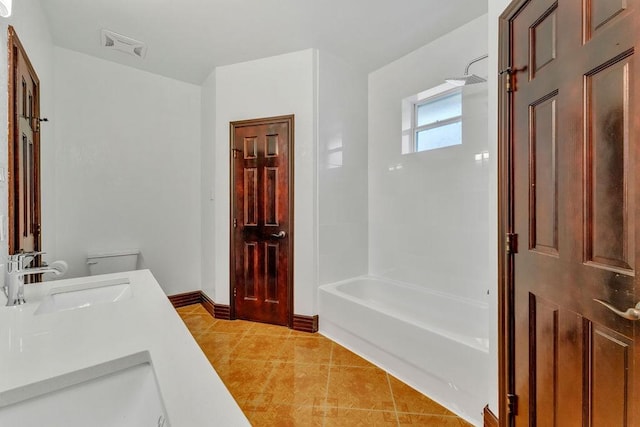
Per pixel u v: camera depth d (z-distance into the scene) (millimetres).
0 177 1279
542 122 1106
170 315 1035
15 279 1164
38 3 1966
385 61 2852
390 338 2002
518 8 1242
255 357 2217
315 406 1685
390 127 2906
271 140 2791
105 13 2129
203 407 563
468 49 2258
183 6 2064
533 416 1171
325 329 2617
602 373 842
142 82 3010
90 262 2668
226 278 2977
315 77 2641
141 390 743
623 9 769
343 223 2902
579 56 919
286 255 2760
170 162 3199
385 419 1592
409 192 2750
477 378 1546
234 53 2705
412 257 2736
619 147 787
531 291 1174
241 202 2902
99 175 2783
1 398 606
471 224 2295
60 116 2562
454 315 2361
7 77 1327
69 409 677
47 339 842
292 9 2105
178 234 3262
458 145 2365
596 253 865
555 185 1037
